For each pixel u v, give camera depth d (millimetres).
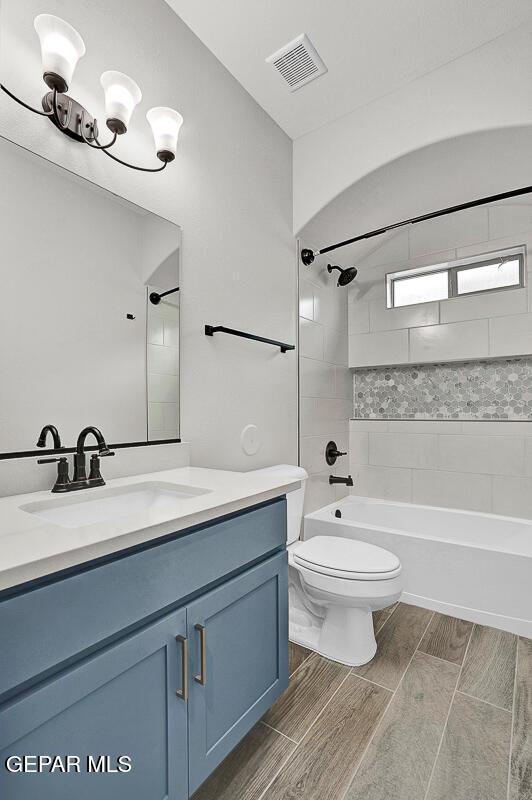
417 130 2014
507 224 2521
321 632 1732
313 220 2416
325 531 2402
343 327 3066
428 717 1333
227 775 1126
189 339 1673
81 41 1067
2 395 1077
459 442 2678
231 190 1939
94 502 1132
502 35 1795
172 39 1634
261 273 2145
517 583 1843
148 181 1512
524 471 2453
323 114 2256
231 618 1044
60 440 1198
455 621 1952
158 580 832
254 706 1125
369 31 1753
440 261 2746
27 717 620
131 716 789
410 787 1088
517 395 2557
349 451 3121
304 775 1126
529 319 2432
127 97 1224
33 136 1154
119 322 1382
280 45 1811
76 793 696
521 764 1153
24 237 1131
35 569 605
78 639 688
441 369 2830
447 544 2027
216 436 1803
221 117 1892
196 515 888
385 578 1546
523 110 1762
